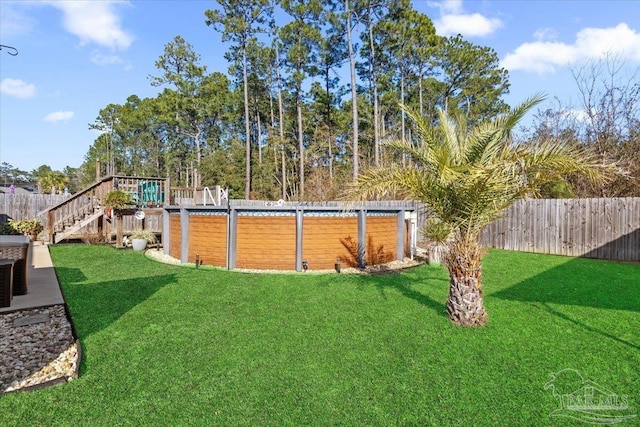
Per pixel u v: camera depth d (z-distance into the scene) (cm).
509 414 246
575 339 375
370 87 2688
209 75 3166
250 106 3122
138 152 4138
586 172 362
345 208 460
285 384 284
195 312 464
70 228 1148
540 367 313
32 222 1184
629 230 880
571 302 511
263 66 2703
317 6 2128
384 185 418
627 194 1152
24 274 538
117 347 350
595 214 932
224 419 239
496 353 342
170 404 255
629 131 1232
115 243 1203
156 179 1285
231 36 2422
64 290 565
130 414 242
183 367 311
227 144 3391
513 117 411
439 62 2375
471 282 419
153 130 3906
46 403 254
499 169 375
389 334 390
